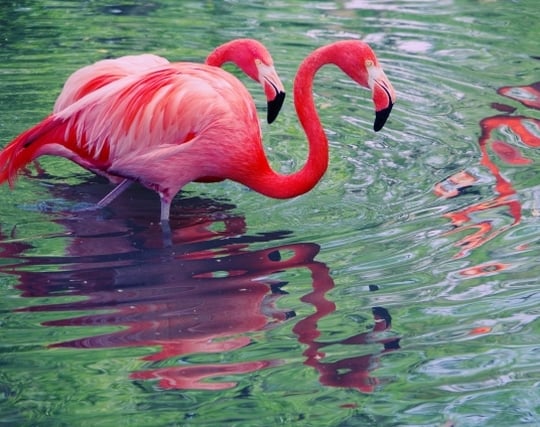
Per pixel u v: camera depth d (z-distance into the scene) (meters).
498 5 15.31
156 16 14.52
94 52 12.87
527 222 8.36
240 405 5.82
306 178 8.86
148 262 7.70
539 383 6.12
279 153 10.20
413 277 7.45
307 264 7.66
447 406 5.88
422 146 10.25
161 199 8.86
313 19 14.47
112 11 14.75
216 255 7.86
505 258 7.73
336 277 7.45
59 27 13.92
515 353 6.45
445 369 6.28
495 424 5.70
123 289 7.22
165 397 5.89
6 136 10.27
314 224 8.48
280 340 6.56
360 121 11.01
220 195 9.33
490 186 9.16
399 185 9.27
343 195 9.12
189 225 8.54
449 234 8.17
